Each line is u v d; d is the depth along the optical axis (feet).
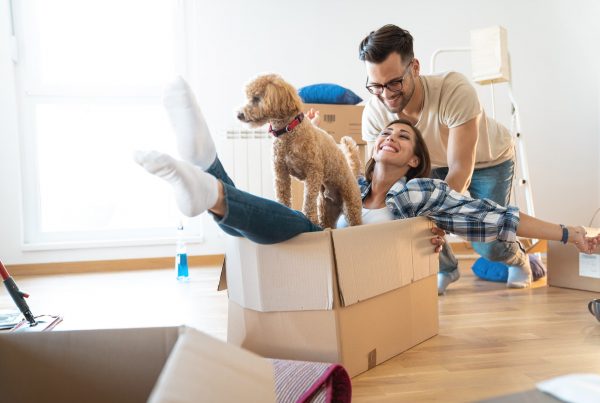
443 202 5.51
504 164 7.93
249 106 4.47
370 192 6.16
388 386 4.35
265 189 12.17
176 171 3.47
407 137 5.89
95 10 11.85
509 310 6.95
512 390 4.18
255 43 12.23
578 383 2.01
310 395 3.62
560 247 8.40
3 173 11.34
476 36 9.04
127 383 2.92
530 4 13.08
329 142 5.02
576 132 13.38
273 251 4.47
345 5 12.48
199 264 12.14
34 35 11.57
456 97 6.23
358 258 4.52
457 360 4.94
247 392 2.22
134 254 11.90
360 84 12.60
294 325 4.47
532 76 13.16
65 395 2.95
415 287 5.46
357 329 4.57
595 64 13.38
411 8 12.71
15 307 7.98
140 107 12.08
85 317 7.24
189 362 2.10
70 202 11.94
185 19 12.09
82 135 11.91
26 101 11.57
